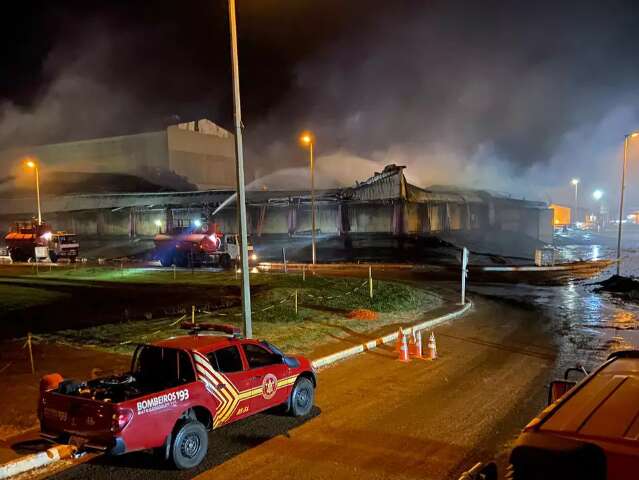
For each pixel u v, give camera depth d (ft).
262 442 26.50
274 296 74.43
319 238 160.76
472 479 11.74
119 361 40.60
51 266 128.67
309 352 45.34
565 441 10.16
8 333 51.55
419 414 30.63
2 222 216.13
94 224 191.42
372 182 160.15
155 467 23.70
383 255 146.00
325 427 28.60
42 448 24.91
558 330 58.59
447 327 60.29
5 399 31.99
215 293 80.02
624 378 13.99
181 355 25.09
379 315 64.69
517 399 33.37
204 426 24.39
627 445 9.89
